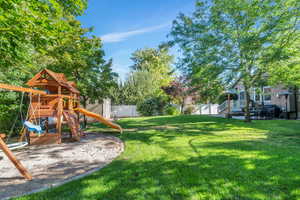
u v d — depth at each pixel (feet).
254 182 7.98
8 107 24.62
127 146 16.71
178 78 67.77
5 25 11.89
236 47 28.14
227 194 7.09
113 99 69.51
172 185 8.02
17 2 11.06
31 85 21.66
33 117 21.27
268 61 25.50
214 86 30.71
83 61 34.99
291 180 8.05
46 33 13.41
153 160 11.87
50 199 7.24
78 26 29.50
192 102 68.95
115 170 10.25
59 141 20.74
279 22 24.31
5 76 23.45
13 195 7.91
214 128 26.66
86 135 25.91
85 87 37.88
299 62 25.14
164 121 38.86
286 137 18.57
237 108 57.41
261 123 30.04
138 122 39.17
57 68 34.24
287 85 31.07
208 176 8.82
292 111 40.57
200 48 29.27
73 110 26.30
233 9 26.58
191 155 12.61
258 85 29.19
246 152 12.68
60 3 15.89
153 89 73.56
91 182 8.66
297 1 23.12
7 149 9.98
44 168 11.84
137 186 8.05
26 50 16.90
